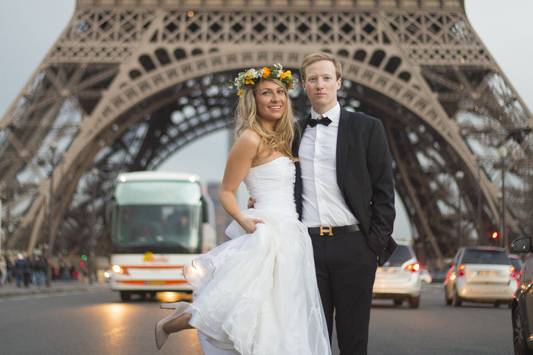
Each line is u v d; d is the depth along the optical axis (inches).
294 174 360.5
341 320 365.1
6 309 1216.2
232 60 2696.9
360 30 2728.8
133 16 2748.5
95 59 2672.2
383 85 2655.0
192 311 332.8
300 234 349.1
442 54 2694.4
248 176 354.6
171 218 1549.0
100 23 2726.4
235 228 360.5
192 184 1594.5
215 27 2972.4
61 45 2689.5
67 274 3144.7
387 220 368.5
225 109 3681.1
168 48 2709.2
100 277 3494.1
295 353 330.3
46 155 2645.2
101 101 2640.3
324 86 378.9
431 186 3284.9
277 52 2709.2
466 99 2669.8
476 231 3125.0
